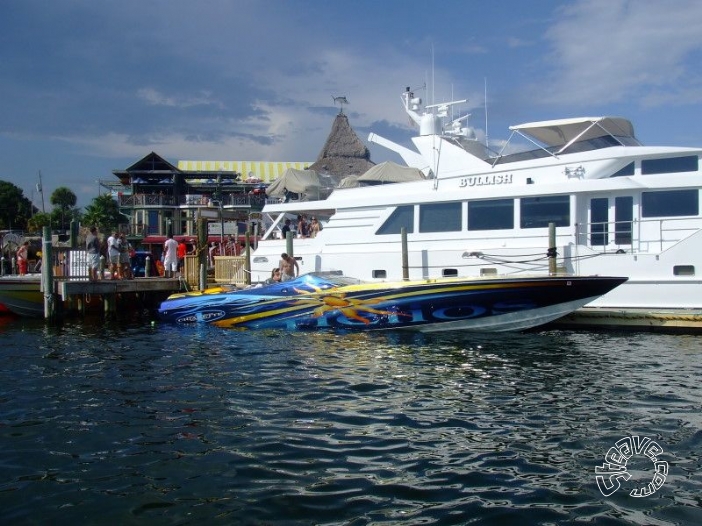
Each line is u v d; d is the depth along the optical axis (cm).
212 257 2527
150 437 741
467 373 1038
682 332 1380
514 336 1368
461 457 669
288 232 1773
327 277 1503
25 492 591
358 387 953
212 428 770
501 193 1547
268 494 580
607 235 1475
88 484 609
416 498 571
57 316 1858
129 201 5353
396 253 1662
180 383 998
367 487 595
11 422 803
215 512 546
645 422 780
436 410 834
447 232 1606
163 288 2050
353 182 2130
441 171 1805
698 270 1358
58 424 794
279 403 874
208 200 5025
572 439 721
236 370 1083
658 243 1427
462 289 1346
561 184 1491
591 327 1450
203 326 1608
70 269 1977
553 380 990
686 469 632
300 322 1496
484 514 540
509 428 761
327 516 537
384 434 742
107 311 1961
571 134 1647
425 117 2006
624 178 1441
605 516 536
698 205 1400
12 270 2706
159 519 534
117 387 980
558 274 1481
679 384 962
